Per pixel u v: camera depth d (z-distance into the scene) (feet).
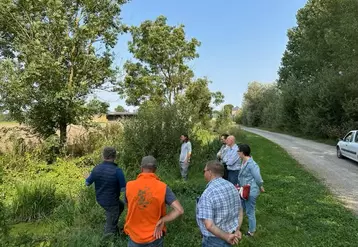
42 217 24.26
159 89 88.89
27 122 43.37
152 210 12.34
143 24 93.81
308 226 22.12
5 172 33.47
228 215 11.79
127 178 34.19
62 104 42.91
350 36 85.71
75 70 47.70
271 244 19.10
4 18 43.80
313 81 130.21
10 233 21.15
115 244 17.47
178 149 43.09
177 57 94.32
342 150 56.85
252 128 216.74
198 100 92.22
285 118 149.69
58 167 36.86
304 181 37.09
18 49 42.32
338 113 97.60
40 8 44.55
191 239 18.58
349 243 19.16
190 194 28.94
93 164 40.27
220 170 12.42
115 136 47.14
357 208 26.66
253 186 19.67
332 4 105.91
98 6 47.60
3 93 39.88
